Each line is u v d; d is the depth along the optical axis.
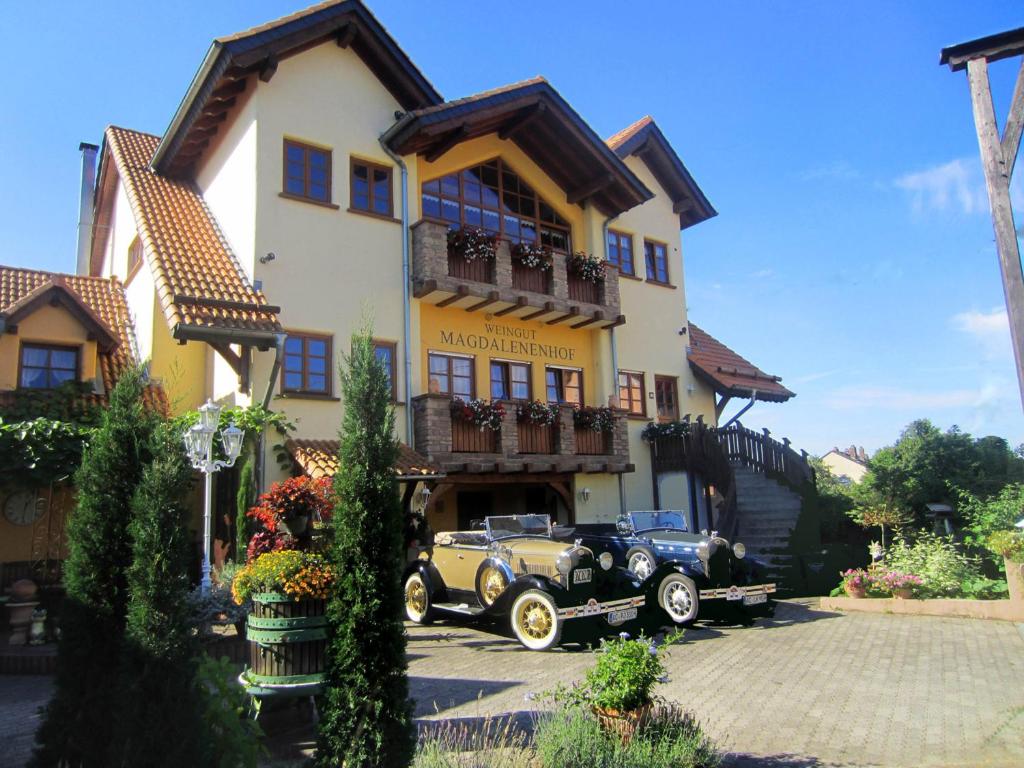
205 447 9.94
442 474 13.38
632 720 5.57
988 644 10.18
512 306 16.25
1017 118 8.01
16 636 9.75
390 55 15.42
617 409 17.92
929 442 20.53
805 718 6.94
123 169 15.89
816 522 16.55
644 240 20.61
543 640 9.97
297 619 6.09
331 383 13.83
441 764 5.09
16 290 14.91
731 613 12.04
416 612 12.30
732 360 22.08
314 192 14.41
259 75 13.84
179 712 4.57
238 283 13.06
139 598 4.69
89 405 12.62
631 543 13.22
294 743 6.18
